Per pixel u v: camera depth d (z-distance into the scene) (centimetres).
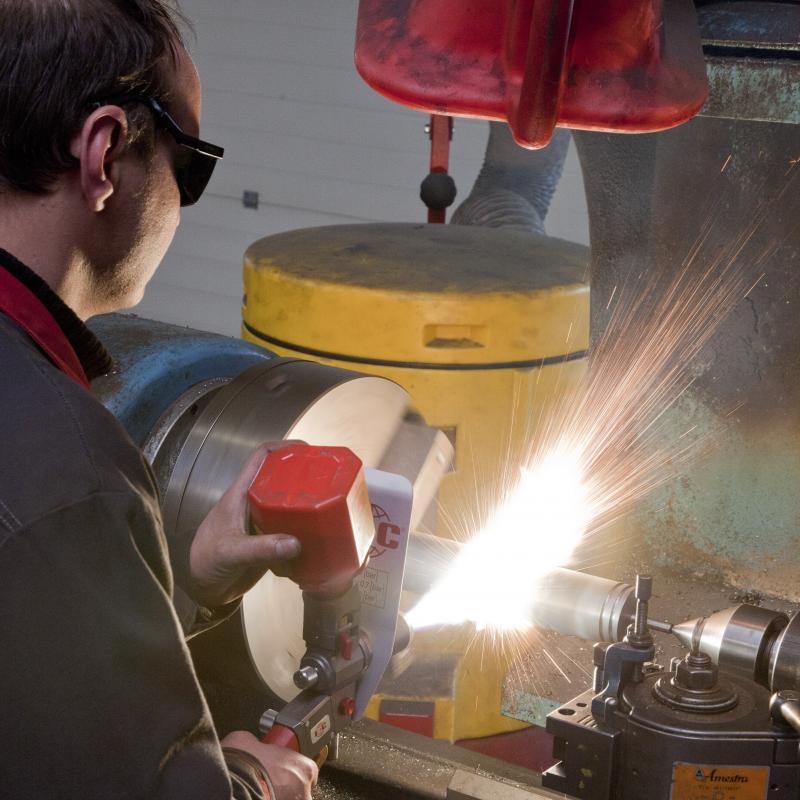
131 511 77
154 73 88
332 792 137
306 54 483
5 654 72
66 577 73
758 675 105
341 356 200
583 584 114
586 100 94
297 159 498
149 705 75
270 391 138
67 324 87
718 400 142
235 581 111
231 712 156
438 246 227
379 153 481
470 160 464
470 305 193
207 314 538
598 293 150
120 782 73
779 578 143
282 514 96
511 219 284
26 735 72
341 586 104
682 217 138
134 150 88
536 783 134
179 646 78
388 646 114
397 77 98
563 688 129
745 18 117
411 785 135
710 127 132
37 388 77
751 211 133
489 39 95
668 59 97
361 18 104
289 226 509
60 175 84
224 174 515
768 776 101
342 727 114
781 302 134
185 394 148
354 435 145
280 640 142
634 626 109
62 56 81
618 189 142
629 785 105
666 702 105
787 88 115
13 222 84
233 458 134
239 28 494
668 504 149
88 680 73
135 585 76
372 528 104
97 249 89
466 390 197
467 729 210
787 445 138
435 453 144
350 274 203
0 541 72
